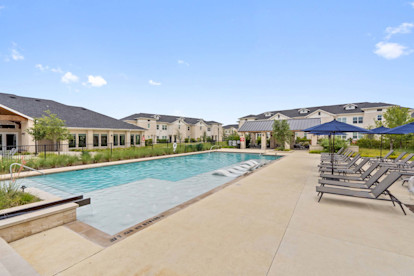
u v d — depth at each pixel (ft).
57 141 67.36
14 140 73.56
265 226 12.99
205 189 27.68
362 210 15.81
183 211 15.58
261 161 55.36
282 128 81.10
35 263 9.46
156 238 11.51
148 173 39.40
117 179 33.91
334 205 16.99
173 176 36.60
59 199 15.42
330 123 28.12
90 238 11.96
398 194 20.34
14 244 11.32
